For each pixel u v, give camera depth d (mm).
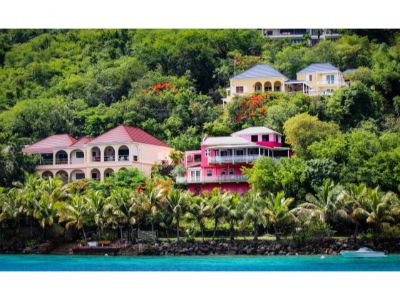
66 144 115938
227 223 89812
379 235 86438
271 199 86562
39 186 97375
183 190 105000
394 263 81312
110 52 144000
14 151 114375
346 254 83875
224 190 104062
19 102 131750
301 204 88000
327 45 134875
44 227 91438
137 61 140750
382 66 128750
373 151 104875
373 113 119562
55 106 128125
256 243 85875
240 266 79812
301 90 127938
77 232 92625
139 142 112875
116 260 85188
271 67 130875
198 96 132125
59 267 81688
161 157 116250
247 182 102812
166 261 83875
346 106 118125
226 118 122125
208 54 140750
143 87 134625
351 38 135250
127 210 88562
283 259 83188
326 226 86375
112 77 137250
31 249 90750
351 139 105125
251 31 142500
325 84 127562
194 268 79312
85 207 90375
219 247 86125
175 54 141125
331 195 87062
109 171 111938
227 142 106750
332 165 97188
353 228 88250
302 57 135250
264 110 120062
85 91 136125
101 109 129375
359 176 97688
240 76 130500
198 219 87062
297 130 109375
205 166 106312
